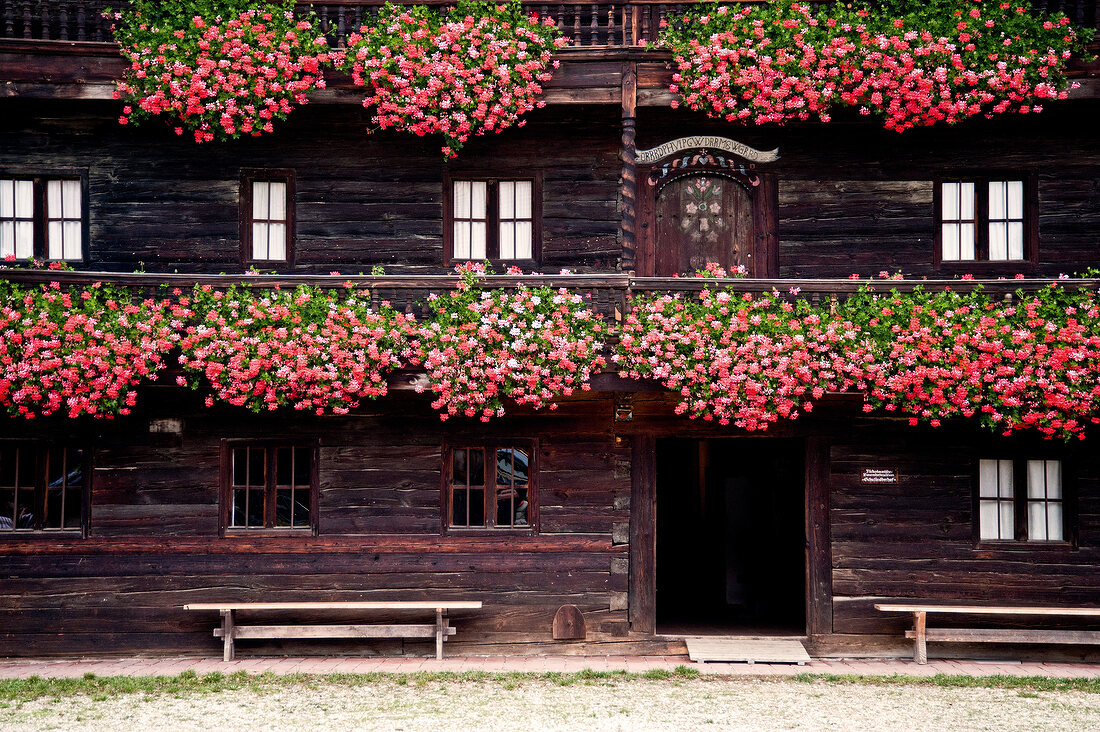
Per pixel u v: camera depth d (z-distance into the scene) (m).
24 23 11.53
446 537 11.95
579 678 10.44
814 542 12.00
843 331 10.57
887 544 11.98
